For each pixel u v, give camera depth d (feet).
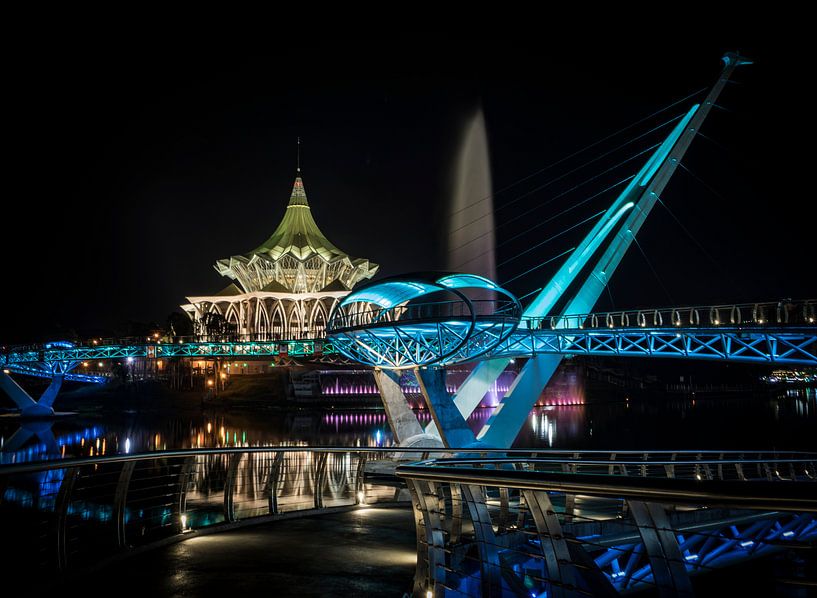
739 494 14.73
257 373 541.75
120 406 470.39
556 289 209.67
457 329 155.53
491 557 23.80
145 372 527.81
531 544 37.50
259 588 31.14
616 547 44.47
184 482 44.78
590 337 190.60
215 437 272.31
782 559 51.37
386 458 151.02
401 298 164.04
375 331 160.56
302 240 631.97
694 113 233.76
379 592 30.50
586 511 62.75
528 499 20.81
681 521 49.57
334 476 124.47
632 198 224.12
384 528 45.21
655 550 17.60
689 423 388.37
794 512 14.03
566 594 19.77
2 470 28.63
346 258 620.49
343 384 523.70
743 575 28.48
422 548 27.37
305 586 31.48
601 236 217.97
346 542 40.78
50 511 79.61
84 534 62.34
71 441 248.11
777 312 164.14
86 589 30.81
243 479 117.60
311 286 620.08
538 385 186.09
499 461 35.94
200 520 71.56
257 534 43.29
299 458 155.94
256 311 604.08
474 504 24.27
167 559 36.50
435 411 160.35
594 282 208.85
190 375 520.42
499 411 180.86
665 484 16.21
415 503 27.81
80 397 495.82
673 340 184.44
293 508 79.20
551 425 370.94
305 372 517.14
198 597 29.63
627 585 44.32
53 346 396.98
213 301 632.38
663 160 230.07
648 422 396.78
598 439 288.92
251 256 621.72
